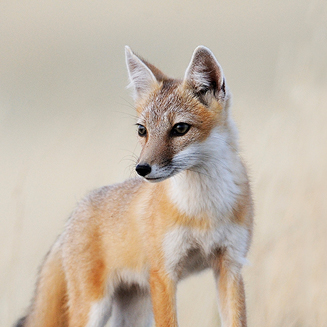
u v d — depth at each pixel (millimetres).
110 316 10016
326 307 9805
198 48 8688
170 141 8484
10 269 10812
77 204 10398
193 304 10445
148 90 9383
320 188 10617
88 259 9828
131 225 9328
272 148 11375
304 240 10234
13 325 10422
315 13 12023
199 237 8734
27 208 12961
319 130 11312
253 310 9945
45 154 14617
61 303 10297
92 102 19250
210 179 8562
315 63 11844
